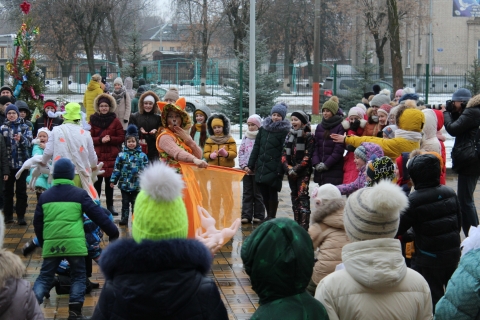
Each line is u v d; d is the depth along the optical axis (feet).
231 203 21.48
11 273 11.51
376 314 11.52
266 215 36.55
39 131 31.91
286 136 32.55
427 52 184.55
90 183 26.73
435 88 104.22
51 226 19.98
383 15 134.41
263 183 33.01
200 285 9.84
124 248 9.70
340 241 16.57
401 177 23.86
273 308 9.78
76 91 90.12
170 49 314.76
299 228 10.11
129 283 9.57
